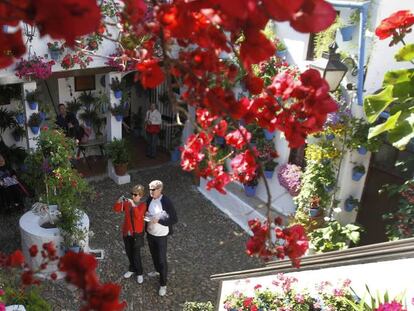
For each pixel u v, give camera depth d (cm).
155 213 628
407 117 293
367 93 611
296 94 139
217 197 919
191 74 128
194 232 830
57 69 821
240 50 116
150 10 130
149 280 693
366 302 352
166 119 1106
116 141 971
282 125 151
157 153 1127
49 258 179
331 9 96
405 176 632
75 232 657
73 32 86
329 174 682
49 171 701
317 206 699
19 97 883
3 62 103
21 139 902
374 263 347
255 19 104
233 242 808
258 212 817
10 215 818
